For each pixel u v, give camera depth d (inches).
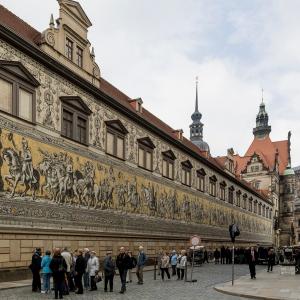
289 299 740.0
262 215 3801.7
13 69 1012.5
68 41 1263.5
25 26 1222.3
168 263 1141.1
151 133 1758.1
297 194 5191.9
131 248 1517.0
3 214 942.4
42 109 1107.9
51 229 1098.1
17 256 976.9
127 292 841.5
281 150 5315.0
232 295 823.1
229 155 2965.1
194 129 4891.7
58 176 1143.6
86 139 1296.8
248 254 1259.2
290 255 1964.8
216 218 2522.1
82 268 796.0
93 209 1296.8
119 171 1475.1
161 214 1787.6
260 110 5147.6
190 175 2165.4
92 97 1346.0
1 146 954.7
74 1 1282.0
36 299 700.7
